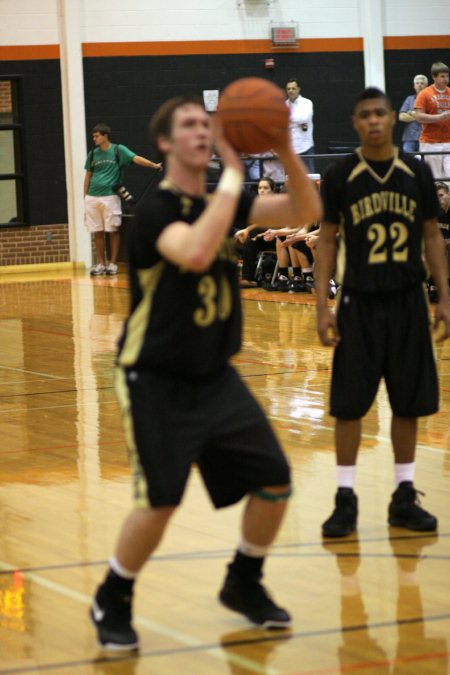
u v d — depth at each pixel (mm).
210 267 4137
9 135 22953
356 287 5672
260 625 4523
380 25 24266
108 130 21422
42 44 22797
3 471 7402
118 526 6051
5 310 16703
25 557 5523
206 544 5664
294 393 9922
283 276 17453
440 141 18531
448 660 4184
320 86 24172
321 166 20062
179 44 23391
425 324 5766
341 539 5730
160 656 4266
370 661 4184
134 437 4141
